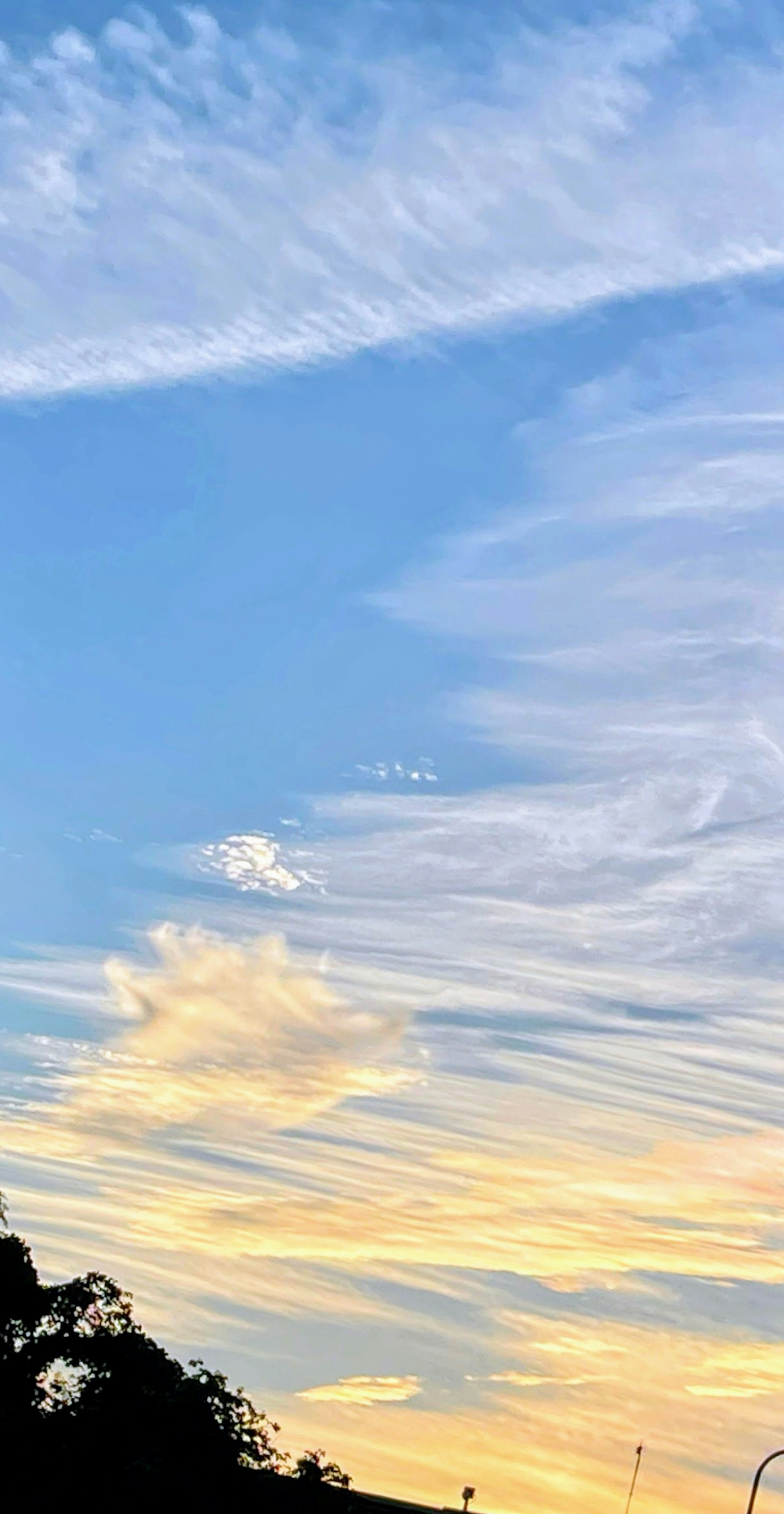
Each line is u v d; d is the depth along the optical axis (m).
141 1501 45.28
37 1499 45.50
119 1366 49.31
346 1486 50.31
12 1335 49.88
